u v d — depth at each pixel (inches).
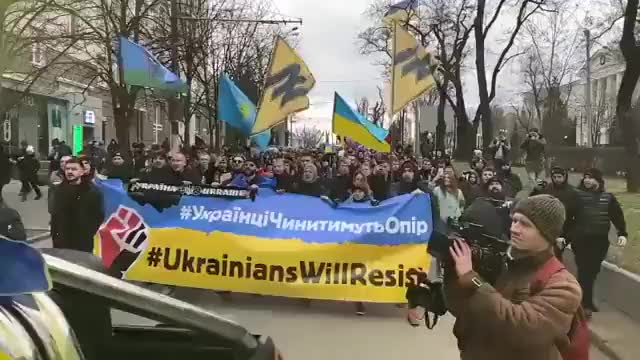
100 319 122.4
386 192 574.9
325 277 315.6
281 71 496.1
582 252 318.7
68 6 505.7
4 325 66.8
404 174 574.2
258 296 342.3
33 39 380.8
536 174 965.2
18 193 887.1
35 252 65.8
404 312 319.6
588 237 315.6
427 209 318.0
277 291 316.8
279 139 2324.1
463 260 110.3
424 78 482.3
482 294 106.0
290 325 294.2
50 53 610.9
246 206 327.6
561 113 2127.2
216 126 1305.4
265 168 804.0
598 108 2421.3
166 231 326.0
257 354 97.7
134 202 328.5
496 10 1353.3
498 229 245.6
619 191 842.2
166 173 425.1
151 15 884.0
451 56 1600.6
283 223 323.6
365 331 286.8
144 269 324.2
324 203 326.3
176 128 789.2
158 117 2378.2
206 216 327.3
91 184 304.0
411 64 481.7
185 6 932.0
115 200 328.8
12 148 1125.7
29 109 1062.4
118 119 749.3
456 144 1750.7
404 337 278.7
